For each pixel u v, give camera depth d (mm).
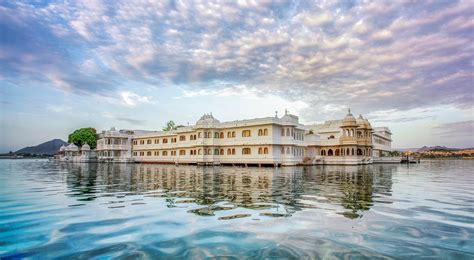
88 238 8258
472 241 7852
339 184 21219
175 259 6695
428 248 7328
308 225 9414
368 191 17266
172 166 54156
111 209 12148
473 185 20750
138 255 6965
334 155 60250
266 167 48469
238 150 54656
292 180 24375
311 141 61625
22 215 11148
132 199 14602
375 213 11117
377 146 77938
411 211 11500
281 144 51469
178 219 10297
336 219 10188
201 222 9859
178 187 19500
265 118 50344
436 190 17844
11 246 7645
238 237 8227
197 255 6926
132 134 83688
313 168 45375
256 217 10508
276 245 7562
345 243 7695
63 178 27875
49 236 8461
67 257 6879
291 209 11883
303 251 7133
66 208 12453
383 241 7855
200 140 57750
